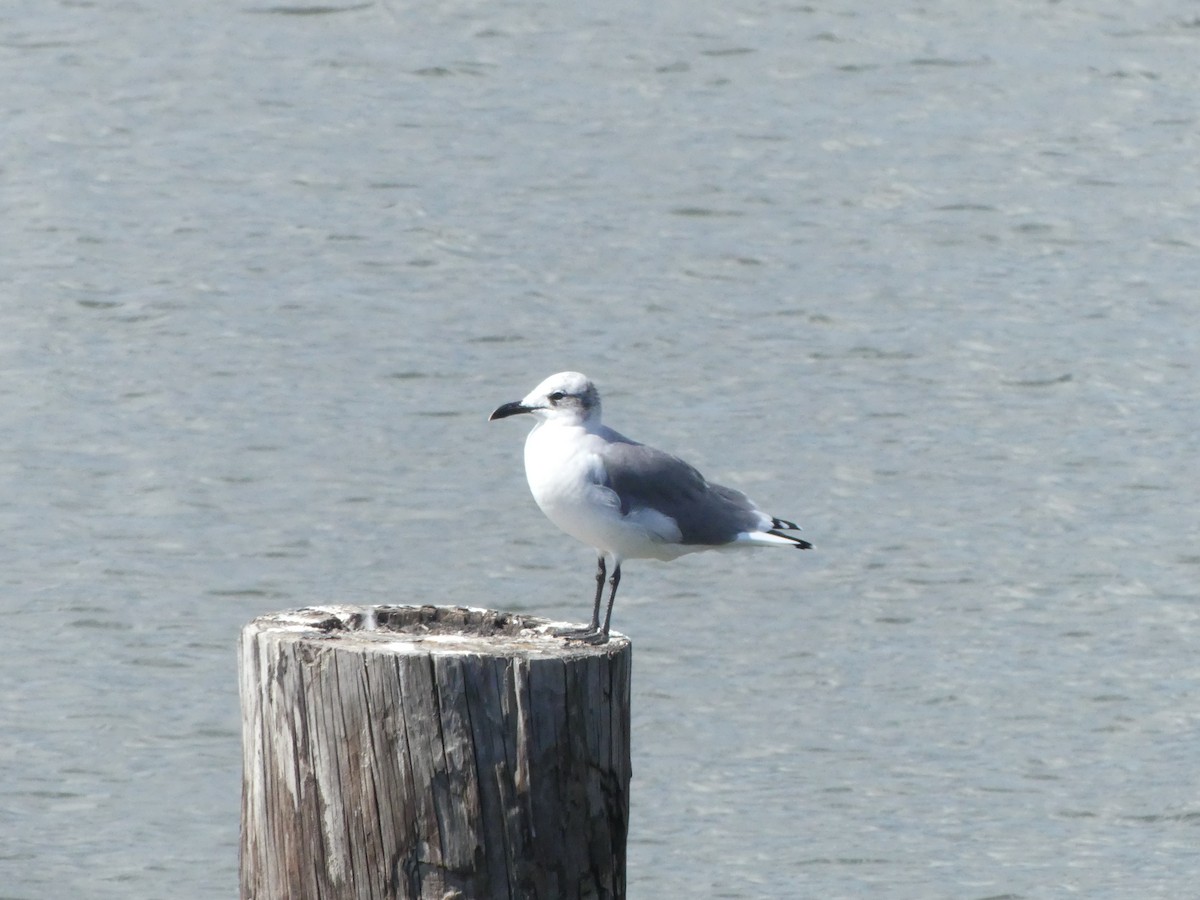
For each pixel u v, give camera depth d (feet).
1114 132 99.04
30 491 63.72
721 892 42.57
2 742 48.32
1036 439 68.85
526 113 100.78
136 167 93.50
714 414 70.59
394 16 112.88
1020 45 110.01
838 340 77.05
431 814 22.17
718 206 90.07
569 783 22.53
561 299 80.38
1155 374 74.13
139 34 110.42
